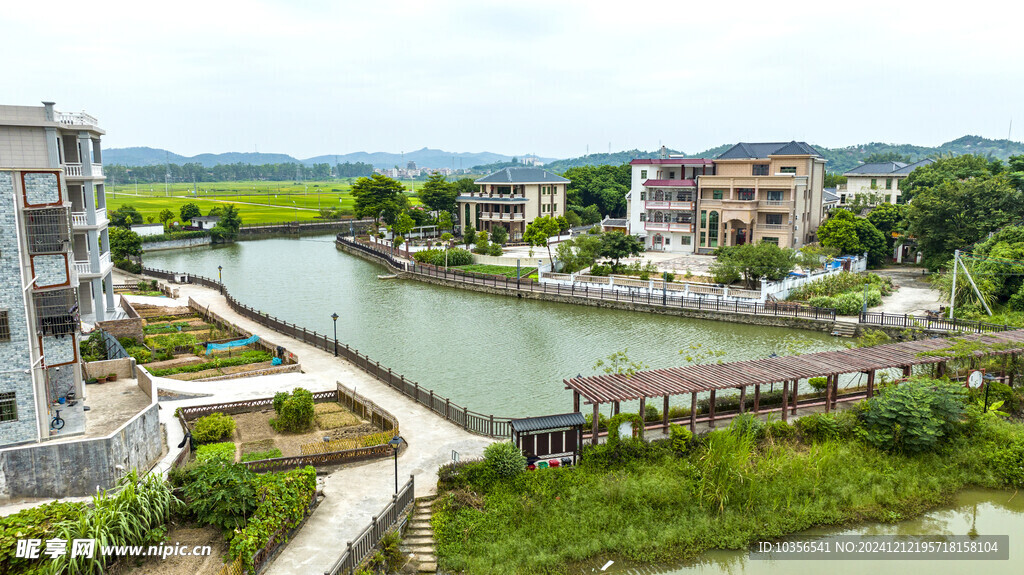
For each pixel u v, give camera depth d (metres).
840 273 58.41
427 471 24.31
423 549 20.22
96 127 42.09
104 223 44.88
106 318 44.03
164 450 25.36
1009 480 25.88
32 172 22.00
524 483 23.05
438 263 76.25
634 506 22.52
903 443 26.98
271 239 120.38
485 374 38.22
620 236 66.25
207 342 41.44
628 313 55.00
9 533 16.78
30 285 22.11
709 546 21.25
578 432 24.92
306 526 20.64
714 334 47.41
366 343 45.03
